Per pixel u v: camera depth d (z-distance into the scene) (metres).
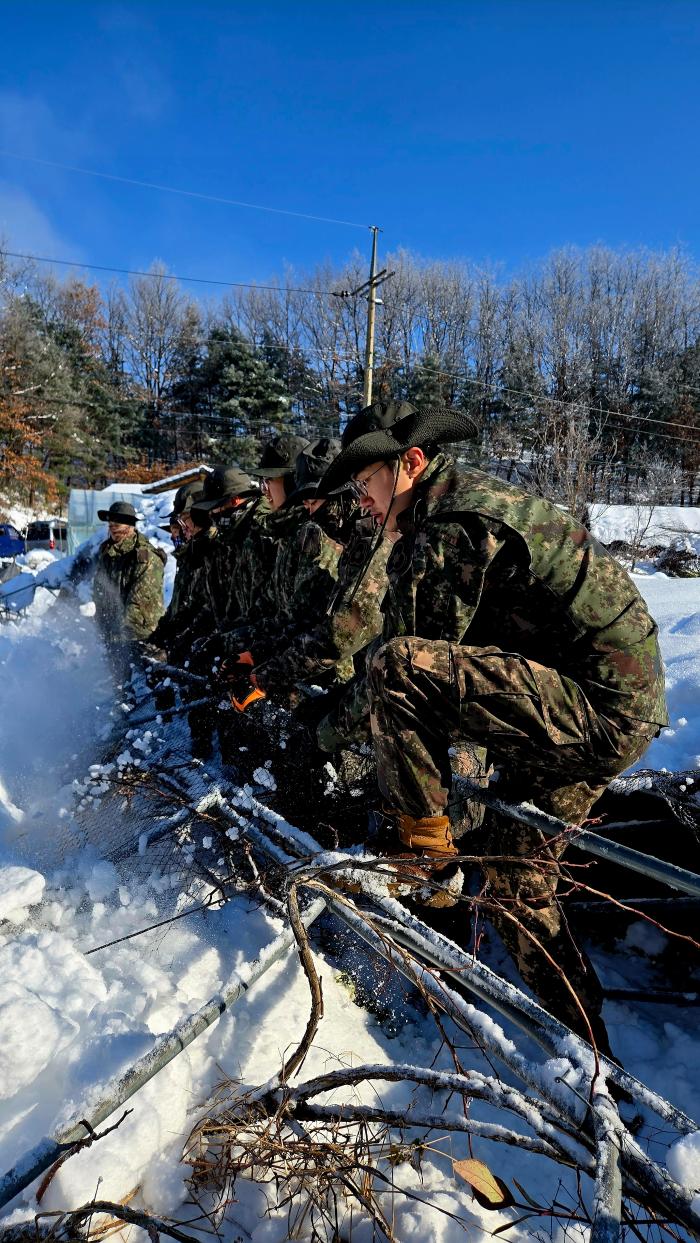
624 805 2.70
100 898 2.41
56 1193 1.35
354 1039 2.10
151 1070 1.37
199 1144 1.53
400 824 1.95
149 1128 1.50
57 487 38.78
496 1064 2.13
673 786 2.51
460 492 1.79
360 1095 1.90
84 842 2.70
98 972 2.04
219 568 4.29
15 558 17.53
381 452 1.89
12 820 2.76
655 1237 1.54
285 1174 1.51
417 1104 1.95
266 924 2.33
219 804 2.47
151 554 5.19
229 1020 1.97
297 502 3.47
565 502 20.44
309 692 2.94
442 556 1.74
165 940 2.26
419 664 1.72
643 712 1.76
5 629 5.21
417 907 2.62
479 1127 1.35
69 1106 1.50
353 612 2.62
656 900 2.62
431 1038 2.26
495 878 2.04
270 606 3.79
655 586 7.26
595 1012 1.95
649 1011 2.49
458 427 1.94
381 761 1.87
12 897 2.23
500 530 1.71
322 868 1.75
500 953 2.76
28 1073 1.59
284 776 2.79
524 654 1.89
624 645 1.76
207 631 4.58
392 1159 1.62
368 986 2.33
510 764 2.12
